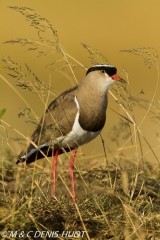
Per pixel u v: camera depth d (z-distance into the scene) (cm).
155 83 3019
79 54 3356
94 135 1330
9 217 1048
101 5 4003
